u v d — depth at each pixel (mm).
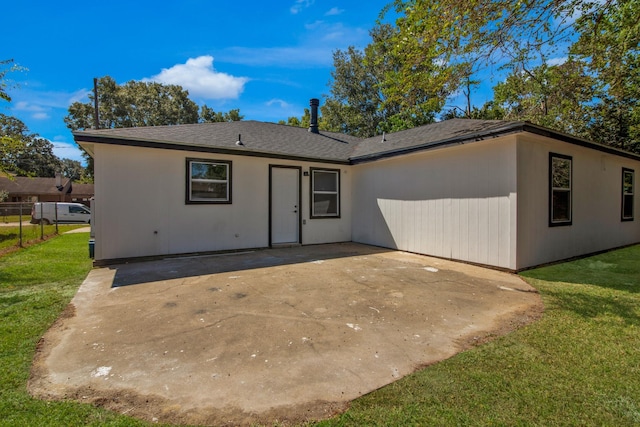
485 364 2387
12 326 3102
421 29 5418
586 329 3043
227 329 3068
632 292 4297
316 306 3742
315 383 2146
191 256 7117
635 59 8047
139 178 6574
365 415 1812
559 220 6480
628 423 1743
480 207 6109
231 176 7691
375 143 10359
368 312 3541
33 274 5348
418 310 3607
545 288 4523
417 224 7508
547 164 6148
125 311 3559
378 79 22672
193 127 8711
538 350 2611
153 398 1980
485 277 5207
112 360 2459
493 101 15992
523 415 1809
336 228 9500
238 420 1781
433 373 2262
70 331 3006
